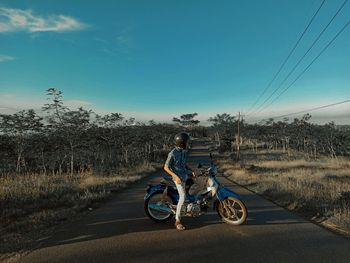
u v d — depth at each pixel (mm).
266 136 82500
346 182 17359
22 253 5258
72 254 5160
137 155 44469
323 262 4730
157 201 7531
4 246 5617
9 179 13695
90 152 35000
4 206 8969
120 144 39219
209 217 7660
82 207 9336
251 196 11742
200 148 94625
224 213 7195
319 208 8438
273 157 53750
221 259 4879
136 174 24312
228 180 19906
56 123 32031
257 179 18312
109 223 7285
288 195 10742
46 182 13836
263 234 6195
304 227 6754
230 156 57844
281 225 6938
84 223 7355
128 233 6352
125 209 9172
